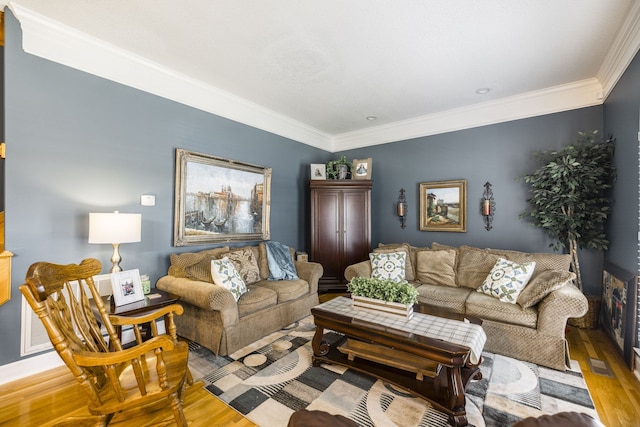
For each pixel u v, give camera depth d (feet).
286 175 15.49
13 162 7.29
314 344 7.89
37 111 7.64
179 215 10.61
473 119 13.44
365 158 16.63
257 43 8.62
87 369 4.58
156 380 4.94
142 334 8.98
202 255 10.49
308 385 6.93
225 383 7.00
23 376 7.31
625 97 8.57
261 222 13.88
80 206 8.39
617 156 9.28
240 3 6.93
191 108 11.15
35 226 7.61
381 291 7.65
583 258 11.14
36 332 7.54
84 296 5.51
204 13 7.30
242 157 13.11
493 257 10.86
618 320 8.51
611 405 6.17
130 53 9.19
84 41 8.34
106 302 7.63
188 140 11.07
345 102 13.07
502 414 5.96
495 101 12.77
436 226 14.55
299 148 16.29
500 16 7.34
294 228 16.02
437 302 10.09
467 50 8.89
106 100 8.92
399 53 9.09
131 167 9.49
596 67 9.88
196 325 9.05
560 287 8.25
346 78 10.79
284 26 7.80
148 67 9.77
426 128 14.79
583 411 6.01
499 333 8.63
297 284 11.27
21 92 7.38
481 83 11.15
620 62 8.67
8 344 7.16
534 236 12.16
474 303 9.25
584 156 10.13
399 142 15.89
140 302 7.66
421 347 6.04
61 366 7.86
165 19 7.55
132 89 9.50
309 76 10.66
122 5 7.04
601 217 9.91
